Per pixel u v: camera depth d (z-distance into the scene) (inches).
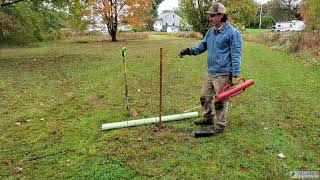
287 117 149.3
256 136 126.3
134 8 703.7
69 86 213.8
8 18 382.9
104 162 106.7
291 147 116.9
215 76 123.6
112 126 133.8
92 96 186.1
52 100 179.0
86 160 108.4
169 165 104.1
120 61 335.9
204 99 132.6
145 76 248.7
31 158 110.3
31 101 177.6
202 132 124.6
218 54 121.2
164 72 267.7
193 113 145.0
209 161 106.7
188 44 597.9
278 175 98.4
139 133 129.3
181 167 102.7
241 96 185.5
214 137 124.6
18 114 154.9
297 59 354.6
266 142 120.6
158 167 103.0
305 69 282.8
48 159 109.6
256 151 113.7
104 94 190.2
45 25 475.8
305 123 141.6
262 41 640.4
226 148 115.5
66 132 131.7
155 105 168.2
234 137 124.8
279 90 201.5
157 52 436.8
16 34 450.9
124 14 704.4
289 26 1450.5
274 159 108.1
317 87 209.8
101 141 122.6
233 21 917.2
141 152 113.0
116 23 700.0
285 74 257.4
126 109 160.9
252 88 205.3
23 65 313.1
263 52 439.8
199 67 297.0
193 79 237.6
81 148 117.0
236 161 106.6
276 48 493.0
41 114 154.3
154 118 140.2
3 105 169.9
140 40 746.2
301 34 466.6
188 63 323.6
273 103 171.9
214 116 136.2
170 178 96.8
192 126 136.5
